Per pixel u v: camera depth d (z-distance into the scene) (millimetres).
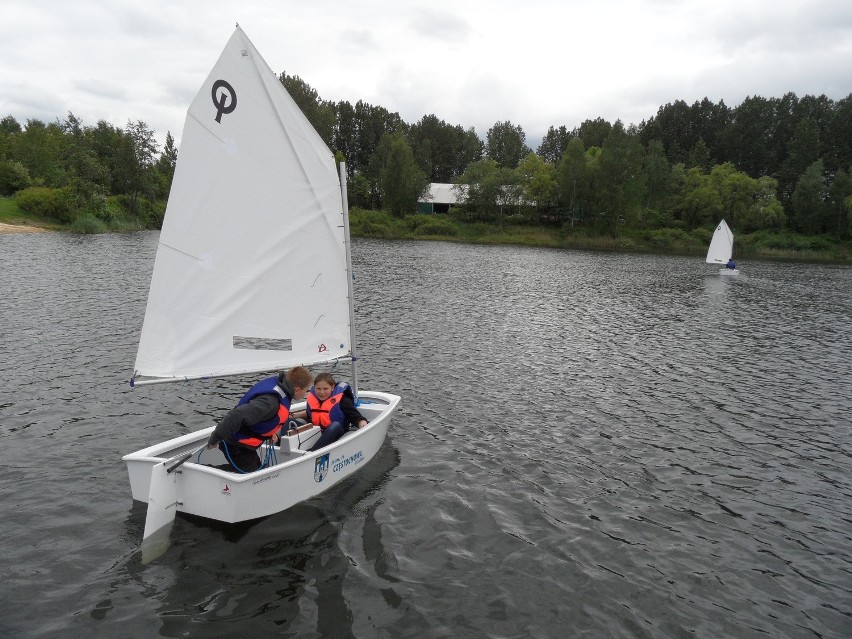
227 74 7828
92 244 50844
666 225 103750
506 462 10547
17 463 9352
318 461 8453
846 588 7301
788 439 12477
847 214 95562
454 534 7969
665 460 11062
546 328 23891
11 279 28625
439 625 6148
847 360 20297
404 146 101938
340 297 9633
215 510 7391
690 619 6535
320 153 8875
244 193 8312
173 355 8078
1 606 5980
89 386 13359
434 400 13906
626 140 96500
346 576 6848
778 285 46625
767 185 104438
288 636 5805
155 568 6742
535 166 111500
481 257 61844
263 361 9016
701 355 20250
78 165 73375
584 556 7668
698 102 143375
